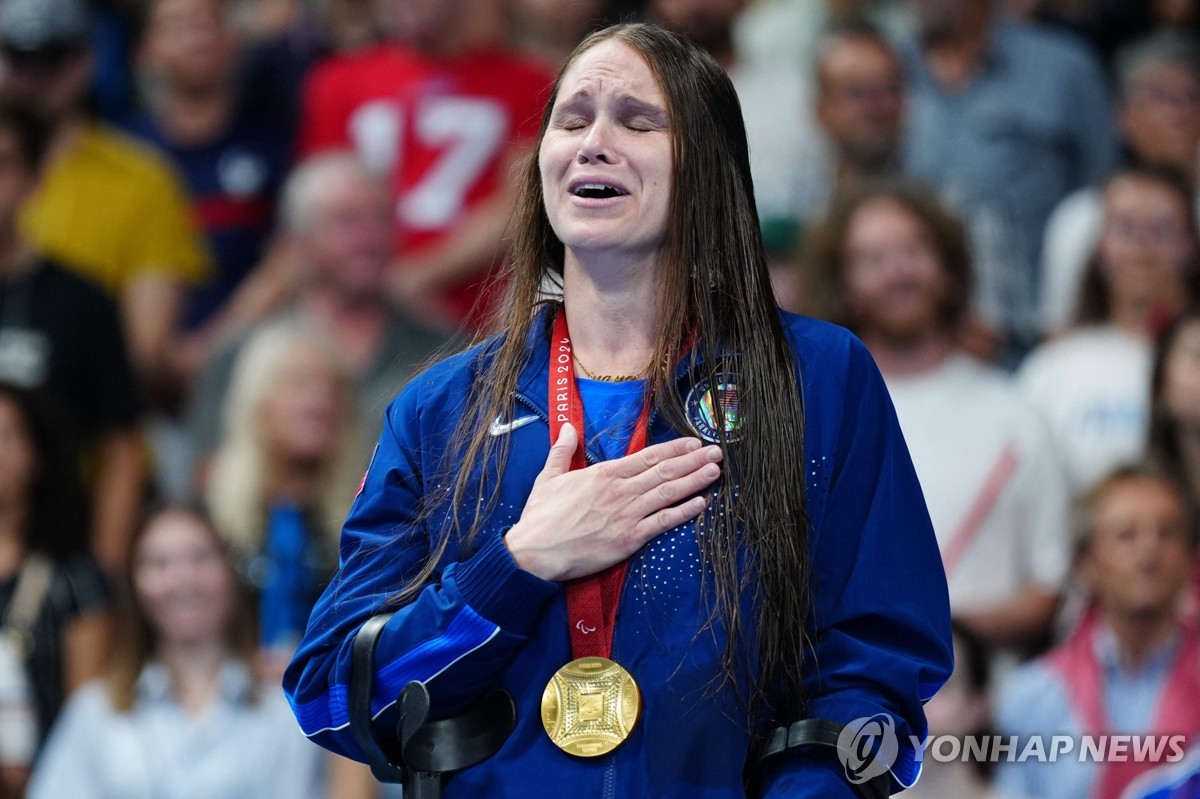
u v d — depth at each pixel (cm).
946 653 924
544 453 929
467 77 2525
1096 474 2167
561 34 2736
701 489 899
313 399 2128
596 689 887
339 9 2906
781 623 889
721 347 930
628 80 931
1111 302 2253
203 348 2605
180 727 1906
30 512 2112
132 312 2586
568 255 962
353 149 2577
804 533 901
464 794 905
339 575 963
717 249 935
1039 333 2455
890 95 2438
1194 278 2247
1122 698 1745
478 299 1066
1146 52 2708
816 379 935
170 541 1930
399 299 2373
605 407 936
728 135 948
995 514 1980
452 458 943
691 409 922
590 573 894
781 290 2114
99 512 2336
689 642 886
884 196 2077
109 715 1917
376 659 910
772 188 2430
